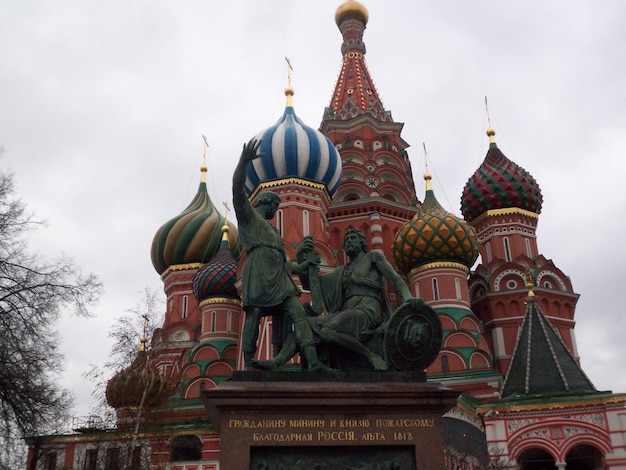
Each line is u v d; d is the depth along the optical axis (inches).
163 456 1416.1
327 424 397.4
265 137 1743.4
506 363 1712.6
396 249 1749.5
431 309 448.1
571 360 1138.0
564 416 1051.3
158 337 1403.8
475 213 1987.0
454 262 1688.0
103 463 1254.3
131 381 1315.2
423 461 396.5
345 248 495.8
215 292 1868.8
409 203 2039.9
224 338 1800.0
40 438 874.1
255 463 386.9
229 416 392.8
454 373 1515.7
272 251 466.3
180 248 2106.3
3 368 703.7
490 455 1045.2
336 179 1792.6
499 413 1074.7
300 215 1683.1
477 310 1827.0
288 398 398.0
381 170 2033.7
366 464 395.2
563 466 1026.1
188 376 1702.8
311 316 469.1
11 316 741.9
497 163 2017.7
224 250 1995.6
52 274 788.0
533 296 1238.3
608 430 1023.0
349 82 2290.8
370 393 403.5
